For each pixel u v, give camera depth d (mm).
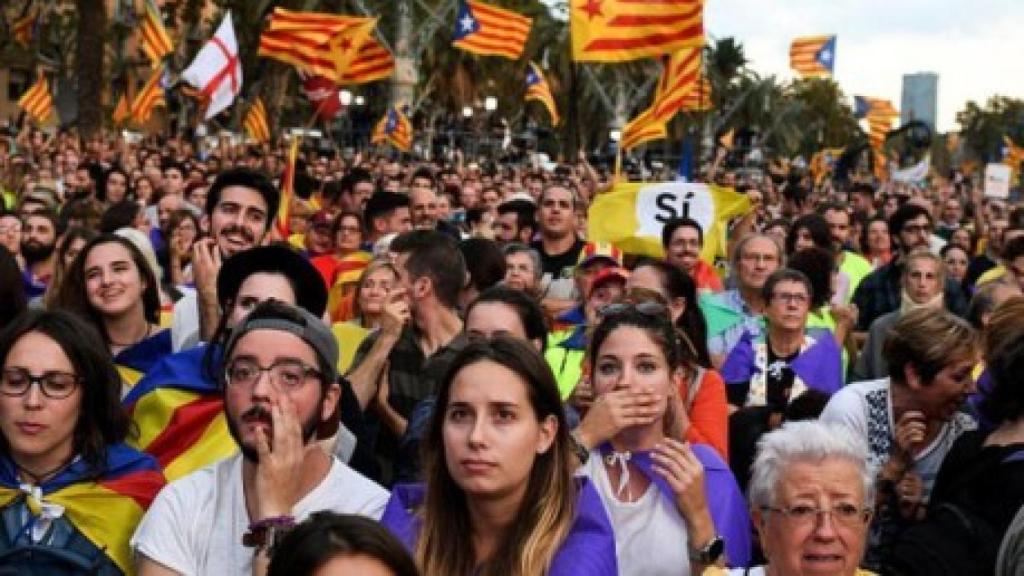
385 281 8555
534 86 41906
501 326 6723
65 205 15977
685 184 13086
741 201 13000
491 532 4582
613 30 14609
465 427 4500
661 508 5391
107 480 5363
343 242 12672
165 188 19219
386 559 3055
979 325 9266
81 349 5309
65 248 9094
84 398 5344
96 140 34188
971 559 5141
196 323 7445
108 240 7445
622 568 5328
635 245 13055
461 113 75250
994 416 5496
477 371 4520
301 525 3143
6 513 5234
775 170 41938
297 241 14484
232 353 4969
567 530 4523
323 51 22156
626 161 37938
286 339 4941
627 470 5473
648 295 7062
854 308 11102
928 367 6340
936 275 10789
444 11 53250
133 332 7473
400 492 4812
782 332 9039
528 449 4504
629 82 66938
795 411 7348
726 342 9258
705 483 5383
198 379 6238
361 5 48250
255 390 4871
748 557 5605
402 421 7555
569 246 12820
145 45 34156
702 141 43656
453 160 49688
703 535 5262
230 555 4828
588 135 80188
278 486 4723
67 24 59188
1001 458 5262
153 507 4973
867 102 46281
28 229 11531
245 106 56094
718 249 13062
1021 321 6297
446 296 7836
